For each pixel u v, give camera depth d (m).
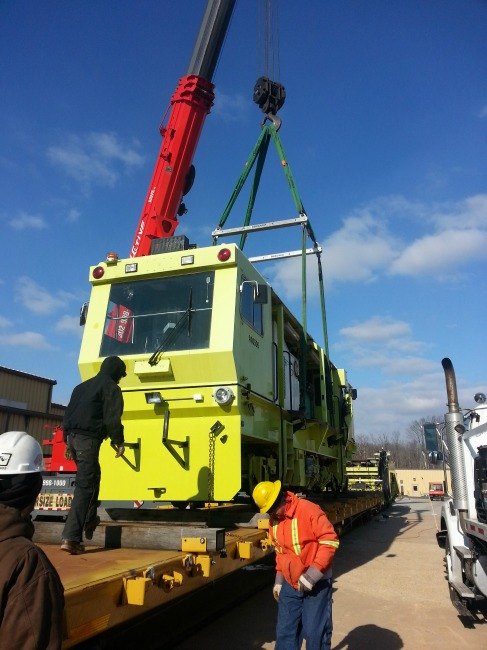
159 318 6.84
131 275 7.14
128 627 4.34
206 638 5.62
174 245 7.54
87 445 4.48
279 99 11.60
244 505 7.93
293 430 8.92
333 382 13.97
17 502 2.13
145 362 6.49
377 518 20.61
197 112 10.44
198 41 10.70
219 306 6.61
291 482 8.79
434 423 7.69
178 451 6.32
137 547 4.48
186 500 6.14
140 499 6.30
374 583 8.57
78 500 4.32
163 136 10.59
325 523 4.00
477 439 6.52
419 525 18.12
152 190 10.23
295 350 10.48
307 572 3.84
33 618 1.86
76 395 4.73
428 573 9.41
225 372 6.32
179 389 6.42
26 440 2.28
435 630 6.06
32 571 1.93
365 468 27.69
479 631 6.02
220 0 10.69
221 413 6.28
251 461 7.41
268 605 7.00
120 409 4.64
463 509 6.68
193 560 4.18
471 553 6.38
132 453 6.46
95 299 7.30
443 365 7.32
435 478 58.12
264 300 7.08
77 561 3.84
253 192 11.61
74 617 2.85
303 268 10.09
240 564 5.14
